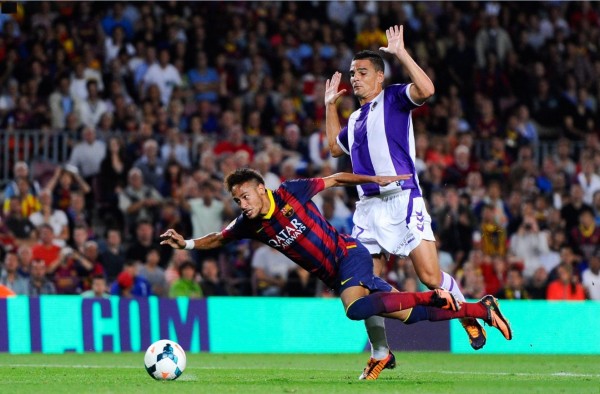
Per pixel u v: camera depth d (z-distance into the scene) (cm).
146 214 2730
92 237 2622
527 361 2012
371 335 1358
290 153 2980
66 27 3206
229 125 3083
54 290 2388
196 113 3144
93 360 1902
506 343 2336
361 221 1419
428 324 2311
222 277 2639
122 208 2750
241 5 3506
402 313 1274
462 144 3153
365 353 2289
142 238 2552
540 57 3731
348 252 1305
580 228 2919
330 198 2753
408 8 3722
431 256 1376
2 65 3056
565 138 3391
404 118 1378
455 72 3550
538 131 3538
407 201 1380
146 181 2823
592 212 2939
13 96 2977
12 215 2541
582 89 3647
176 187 2803
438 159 3077
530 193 3070
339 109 3188
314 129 3141
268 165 2828
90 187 2816
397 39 1348
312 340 2305
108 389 1157
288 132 3023
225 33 3400
